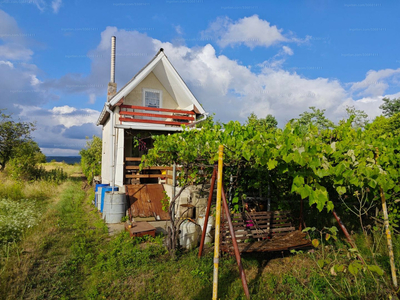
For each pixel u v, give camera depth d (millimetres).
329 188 6352
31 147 18719
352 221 7000
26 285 4223
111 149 11102
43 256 5430
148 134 13719
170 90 13625
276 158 3957
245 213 5680
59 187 15305
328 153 4047
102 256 5402
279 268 4840
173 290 4152
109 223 8203
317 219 6965
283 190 6871
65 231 7141
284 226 6137
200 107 12914
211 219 6277
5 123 16875
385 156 4453
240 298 3863
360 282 4125
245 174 6320
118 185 10562
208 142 5668
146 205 9023
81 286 4391
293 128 4488
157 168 10469
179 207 7711
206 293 4027
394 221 5852
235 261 5051
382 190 4449
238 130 6094
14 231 6281
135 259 5207
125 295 4020
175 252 5387
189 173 6820
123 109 12711
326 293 3986
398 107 15742
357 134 5832
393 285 4062
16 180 13875
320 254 5328
